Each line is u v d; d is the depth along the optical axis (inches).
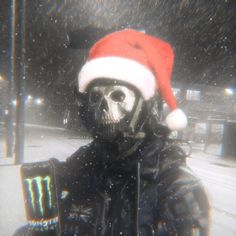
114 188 44.4
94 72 44.2
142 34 47.6
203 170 424.8
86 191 46.4
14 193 242.1
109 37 47.1
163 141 44.8
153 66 45.4
